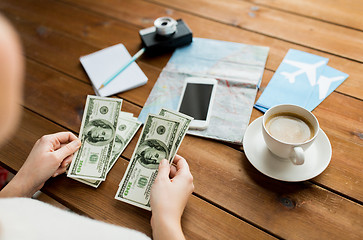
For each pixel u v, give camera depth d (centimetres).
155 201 71
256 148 85
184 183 75
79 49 126
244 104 99
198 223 75
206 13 133
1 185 129
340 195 77
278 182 80
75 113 104
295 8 128
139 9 139
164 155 86
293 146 73
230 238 73
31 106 108
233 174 84
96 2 146
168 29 116
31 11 147
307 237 71
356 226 71
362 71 103
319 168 79
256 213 76
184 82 106
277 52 114
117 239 55
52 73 119
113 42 127
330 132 89
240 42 119
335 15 122
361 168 81
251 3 134
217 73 109
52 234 50
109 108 97
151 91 108
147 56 120
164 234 66
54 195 83
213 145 91
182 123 91
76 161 87
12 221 49
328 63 107
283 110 82
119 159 90
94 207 80
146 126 90
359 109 93
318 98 98
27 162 81
